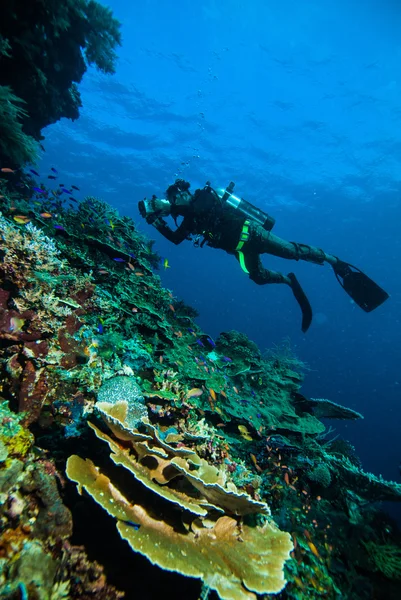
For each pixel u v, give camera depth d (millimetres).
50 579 1906
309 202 50000
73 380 2965
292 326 61219
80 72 10141
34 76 8312
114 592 2031
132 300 5031
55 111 10008
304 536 3717
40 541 2027
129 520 2051
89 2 8805
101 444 2693
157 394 3455
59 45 8867
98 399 2963
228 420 4570
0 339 2719
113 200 59375
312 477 4777
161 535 2135
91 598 1966
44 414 2652
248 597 2053
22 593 1767
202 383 4648
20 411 2539
